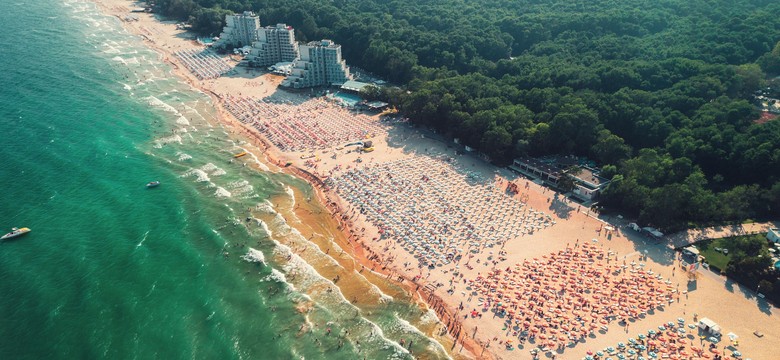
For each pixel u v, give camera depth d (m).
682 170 170.00
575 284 133.38
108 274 129.50
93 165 180.00
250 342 114.38
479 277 136.00
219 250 142.00
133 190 167.12
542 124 197.50
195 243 144.00
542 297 128.88
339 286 132.62
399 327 120.44
